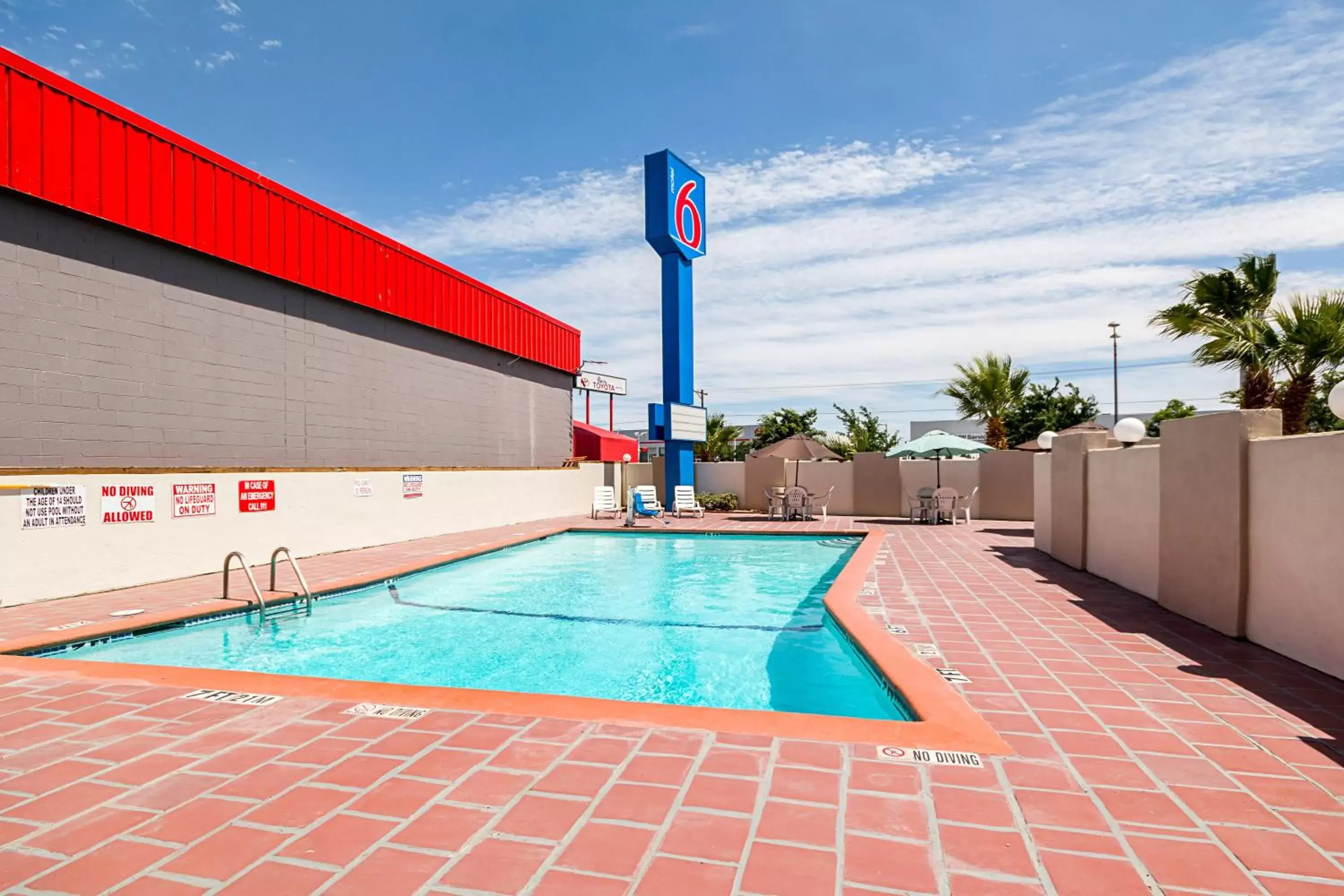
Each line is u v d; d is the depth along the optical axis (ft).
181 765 9.06
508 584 29.89
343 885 6.30
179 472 26.20
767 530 44.42
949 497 49.39
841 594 21.77
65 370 23.77
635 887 6.22
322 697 11.82
